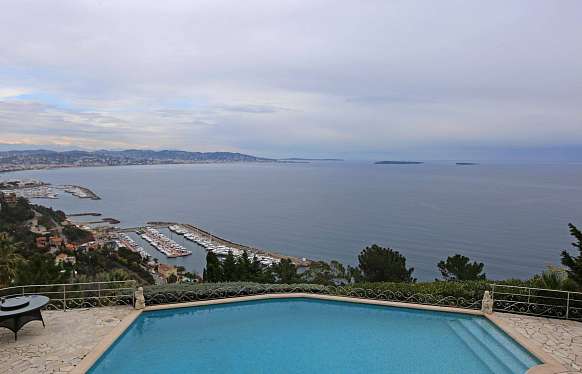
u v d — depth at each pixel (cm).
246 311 1181
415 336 1009
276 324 1088
